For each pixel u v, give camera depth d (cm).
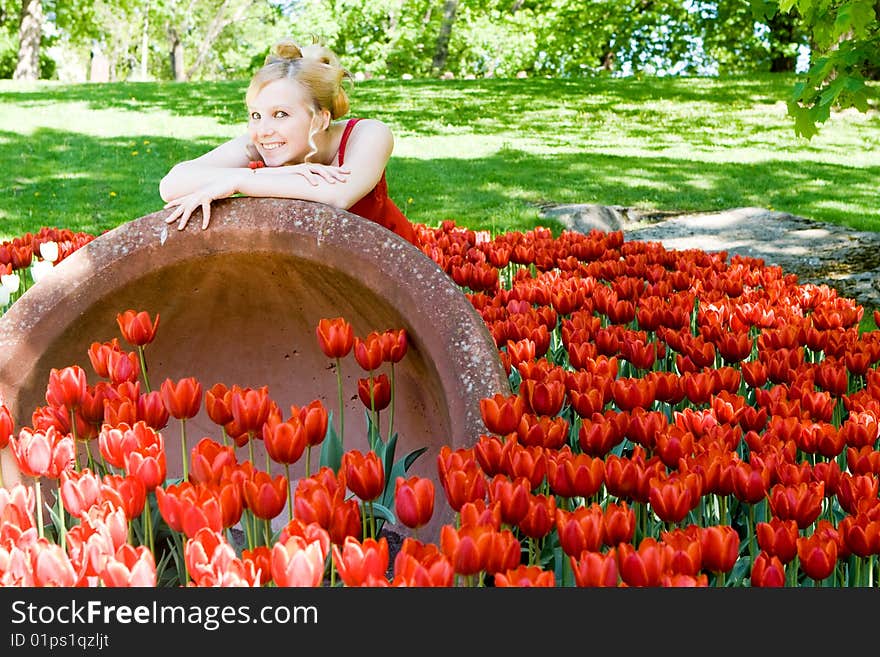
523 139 1414
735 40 2914
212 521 160
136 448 186
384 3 3138
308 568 137
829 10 458
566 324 305
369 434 252
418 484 157
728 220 878
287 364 311
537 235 512
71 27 3684
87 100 1728
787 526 169
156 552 241
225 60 4478
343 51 3309
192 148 1271
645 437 215
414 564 140
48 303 256
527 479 181
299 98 291
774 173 1161
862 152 1308
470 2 3131
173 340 295
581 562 144
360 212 328
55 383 214
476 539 149
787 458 209
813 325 347
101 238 263
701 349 289
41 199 973
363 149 293
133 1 4128
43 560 144
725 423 232
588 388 248
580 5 2900
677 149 1338
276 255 265
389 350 242
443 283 241
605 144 1377
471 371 231
